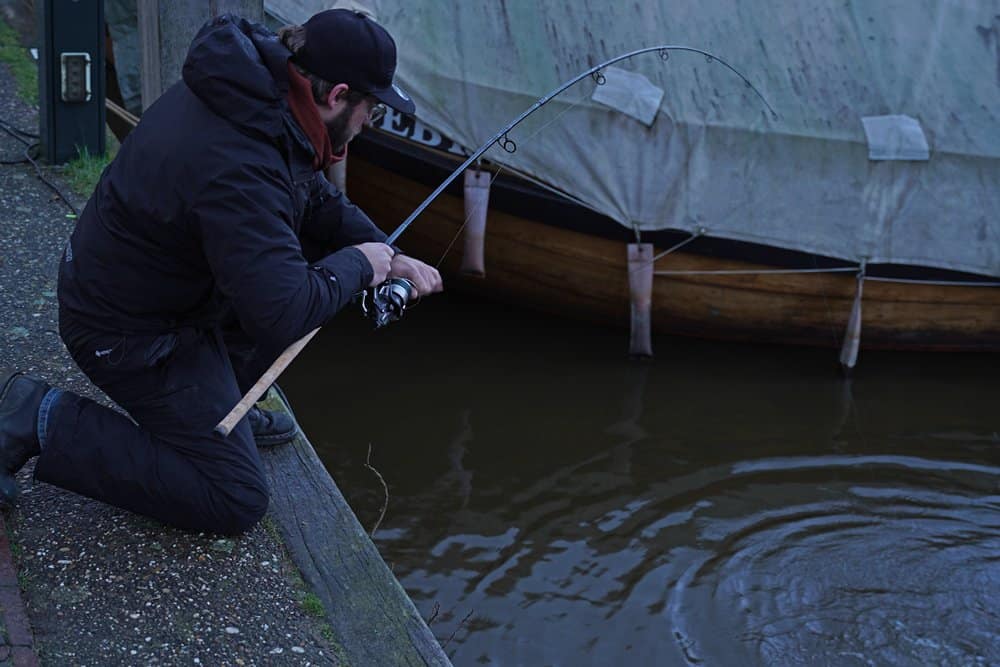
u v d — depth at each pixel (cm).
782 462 604
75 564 275
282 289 248
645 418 648
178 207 248
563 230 714
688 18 701
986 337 778
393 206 727
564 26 686
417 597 462
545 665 424
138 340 269
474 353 716
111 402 361
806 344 776
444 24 677
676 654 434
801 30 714
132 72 699
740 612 465
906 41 725
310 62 250
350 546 304
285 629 268
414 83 673
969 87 723
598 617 457
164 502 279
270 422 343
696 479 579
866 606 470
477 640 436
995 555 517
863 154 708
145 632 257
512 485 563
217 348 288
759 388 703
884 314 759
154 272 262
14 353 387
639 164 691
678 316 757
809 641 445
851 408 682
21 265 470
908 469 605
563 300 766
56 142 604
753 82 701
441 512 533
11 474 280
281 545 299
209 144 244
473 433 614
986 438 652
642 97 682
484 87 676
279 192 250
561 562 496
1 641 242
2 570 265
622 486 567
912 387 723
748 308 751
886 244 718
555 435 619
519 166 685
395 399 646
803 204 708
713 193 700
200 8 437
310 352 699
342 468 566
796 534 527
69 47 593
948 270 731
